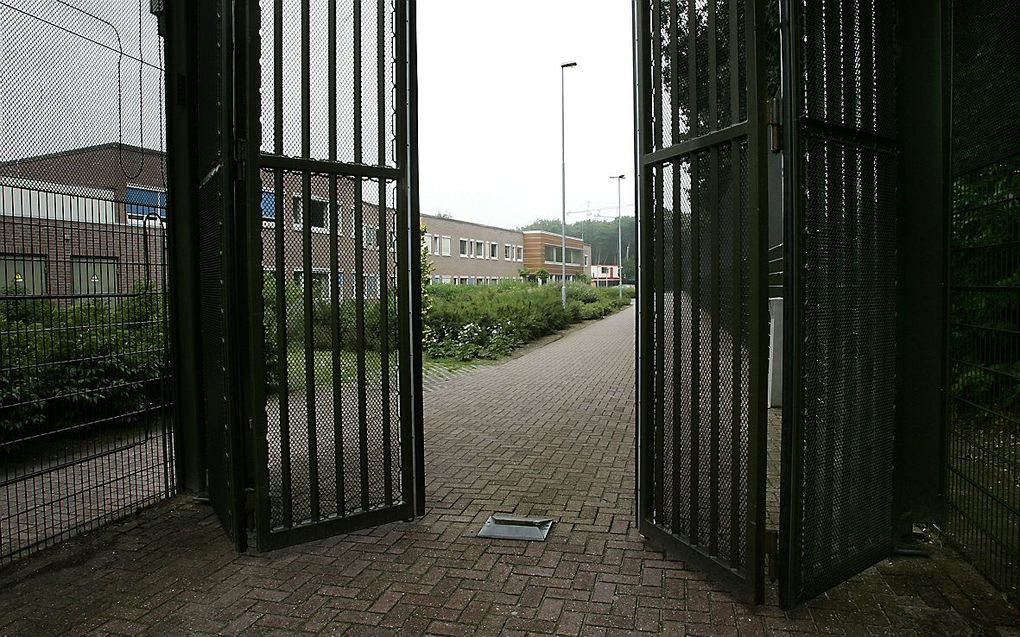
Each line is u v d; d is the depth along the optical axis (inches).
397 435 156.5
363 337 150.4
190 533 151.1
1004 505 115.4
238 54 133.0
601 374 439.8
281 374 139.8
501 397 346.3
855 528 123.0
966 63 125.0
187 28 168.1
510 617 110.7
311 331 142.5
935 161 132.0
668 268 133.1
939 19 130.3
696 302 124.0
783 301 108.9
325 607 115.0
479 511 164.2
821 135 110.3
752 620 108.0
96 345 172.9
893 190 129.3
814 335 110.9
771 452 222.4
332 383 145.6
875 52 125.6
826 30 112.3
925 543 137.2
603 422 276.8
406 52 150.8
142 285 177.0
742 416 114.0
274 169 136.6
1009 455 115.2
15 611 115.2
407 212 153.3
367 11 146.5
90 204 168.1
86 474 198.5
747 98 107.4
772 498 175.9
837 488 118.5
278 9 135.5
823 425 114.4
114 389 174.1
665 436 137.5
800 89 105.4
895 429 132.3
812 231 109.6
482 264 2399.1
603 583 122.5
